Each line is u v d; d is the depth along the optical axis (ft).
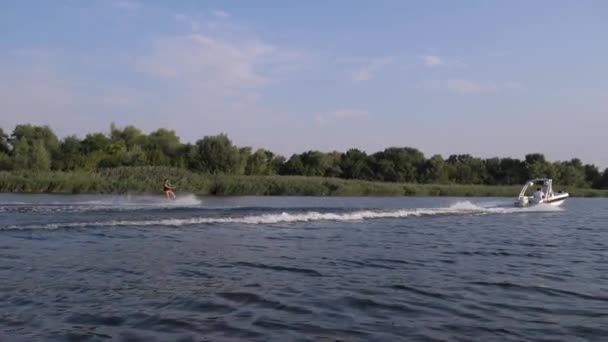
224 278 36.96
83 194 163.43
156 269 39.78
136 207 97.45
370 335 24.77
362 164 338.54
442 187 234.79
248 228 69.56
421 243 59.21
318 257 47.21
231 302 30.32
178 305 29.43
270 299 31.14
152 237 58.23
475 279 38.68
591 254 53.31
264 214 83.97
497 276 40.06
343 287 34.88
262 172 298.97
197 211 88.28
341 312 28.71
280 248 52.26
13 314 27.09
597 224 90.79
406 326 26.35
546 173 318.86
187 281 35.70
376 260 46.47
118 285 34.09
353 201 161.68
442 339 24.43
